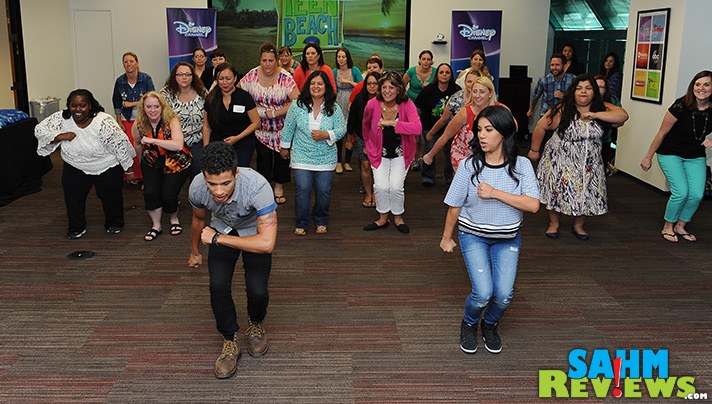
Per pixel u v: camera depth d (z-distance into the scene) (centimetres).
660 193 739
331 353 360
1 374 334
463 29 995
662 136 552
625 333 386
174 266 497
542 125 547
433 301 434
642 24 771
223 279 322
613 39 1096
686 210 562
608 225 618
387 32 1095
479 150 323
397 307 423
